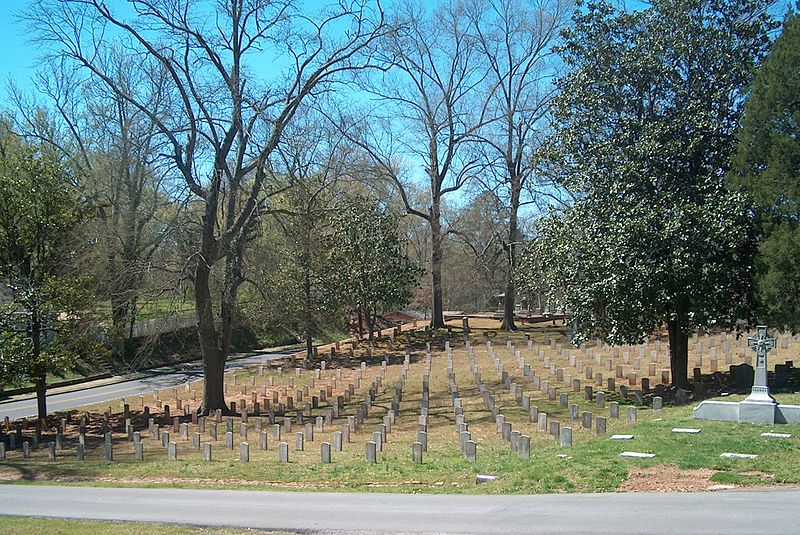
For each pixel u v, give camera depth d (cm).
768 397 1445
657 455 1205
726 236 1862
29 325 2483
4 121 3659
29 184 2447
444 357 3522
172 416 2619
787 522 837
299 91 2538
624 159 2112
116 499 1330
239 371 3638
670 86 2158
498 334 4112
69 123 4041
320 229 3419
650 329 2050
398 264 4106
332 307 3906
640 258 1972
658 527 841
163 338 4619
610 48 2230
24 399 3250
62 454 2019
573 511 948
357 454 1706
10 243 2441
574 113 2322
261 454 1792
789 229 1791
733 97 2114
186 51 2442
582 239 2130
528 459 1374
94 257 2647
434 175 4331
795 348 2653
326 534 941
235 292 2695
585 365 2841
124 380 3812
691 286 1919
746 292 1969
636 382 2442
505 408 2220
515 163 4247
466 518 966
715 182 2006
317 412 2505
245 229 2631
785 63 1786
